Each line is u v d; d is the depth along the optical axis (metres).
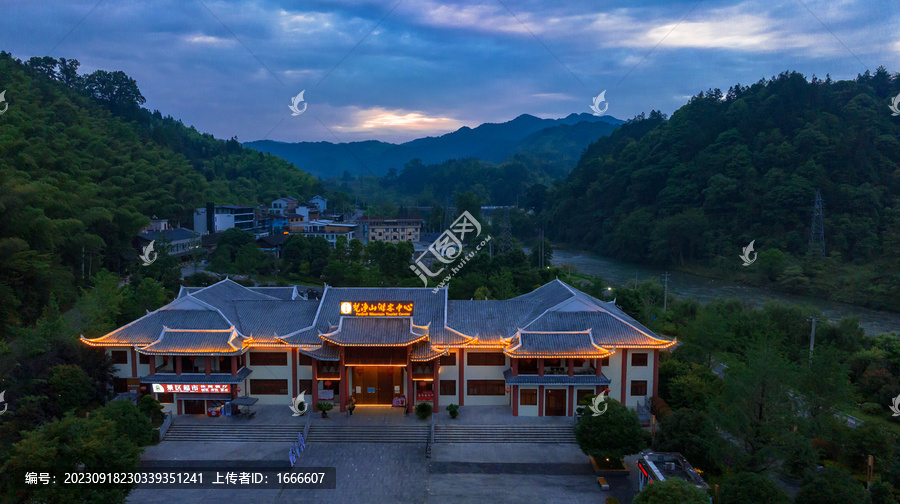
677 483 35.66
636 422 45.72
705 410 51.69
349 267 110.75
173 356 58.19
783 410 44.66
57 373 51.19
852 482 38.66
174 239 130.62
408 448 51.28
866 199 146.00
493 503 42.53
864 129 160.88
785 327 84.50
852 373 69.50
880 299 119.00
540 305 63.97
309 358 58.09
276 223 184.25
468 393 58.97
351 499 43.09
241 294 69.81
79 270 90.00
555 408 56.59
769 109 181.00
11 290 66.94
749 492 37.50
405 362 55.56
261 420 55.16
